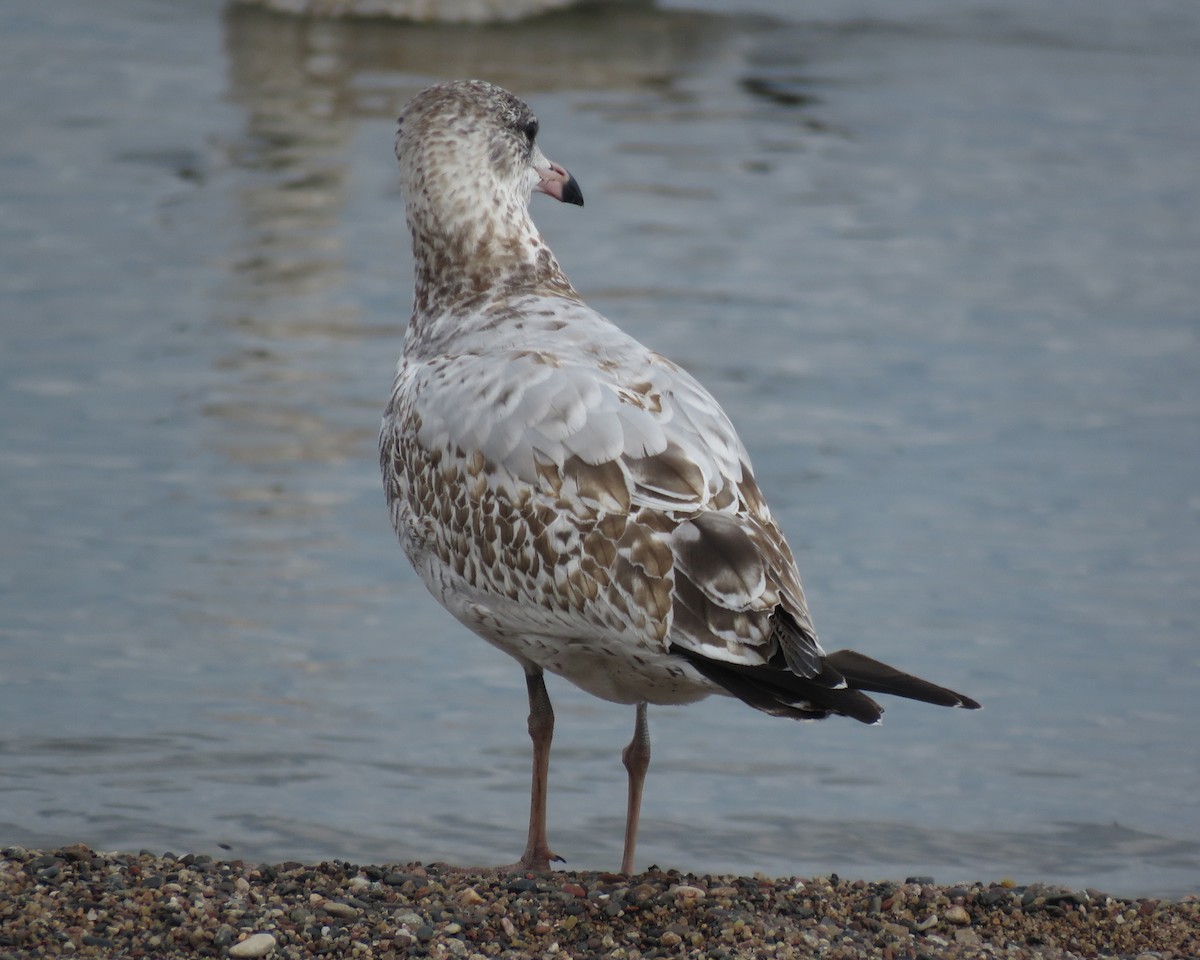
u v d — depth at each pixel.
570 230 25.20
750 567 7.96
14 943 7.99
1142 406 19.58
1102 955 8.60
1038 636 14.06
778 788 11.69
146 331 20.73
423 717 12.48
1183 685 13.35
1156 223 27.12
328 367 19.75
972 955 8.42
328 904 8.60
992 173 29.39
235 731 12.02
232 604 14.21
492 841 10.62
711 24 38.66
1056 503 16.80
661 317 21.83
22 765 11.31
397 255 24.00
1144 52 37.72
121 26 36.31
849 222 26.44
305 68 33.72
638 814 9.60
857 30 38.84
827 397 19.45
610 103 32.44
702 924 8.62
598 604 8.22
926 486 17.14
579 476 8.33
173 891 8.69
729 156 29.50
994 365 20.78
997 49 37.59
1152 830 11.10
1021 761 12.15
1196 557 15.66
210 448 17.41
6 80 31.95
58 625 13.64
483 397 8.74
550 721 9.51
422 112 9.96
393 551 15.47
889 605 14.52
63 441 17.47
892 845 10.84
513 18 37.59
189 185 26.80
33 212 25.25
